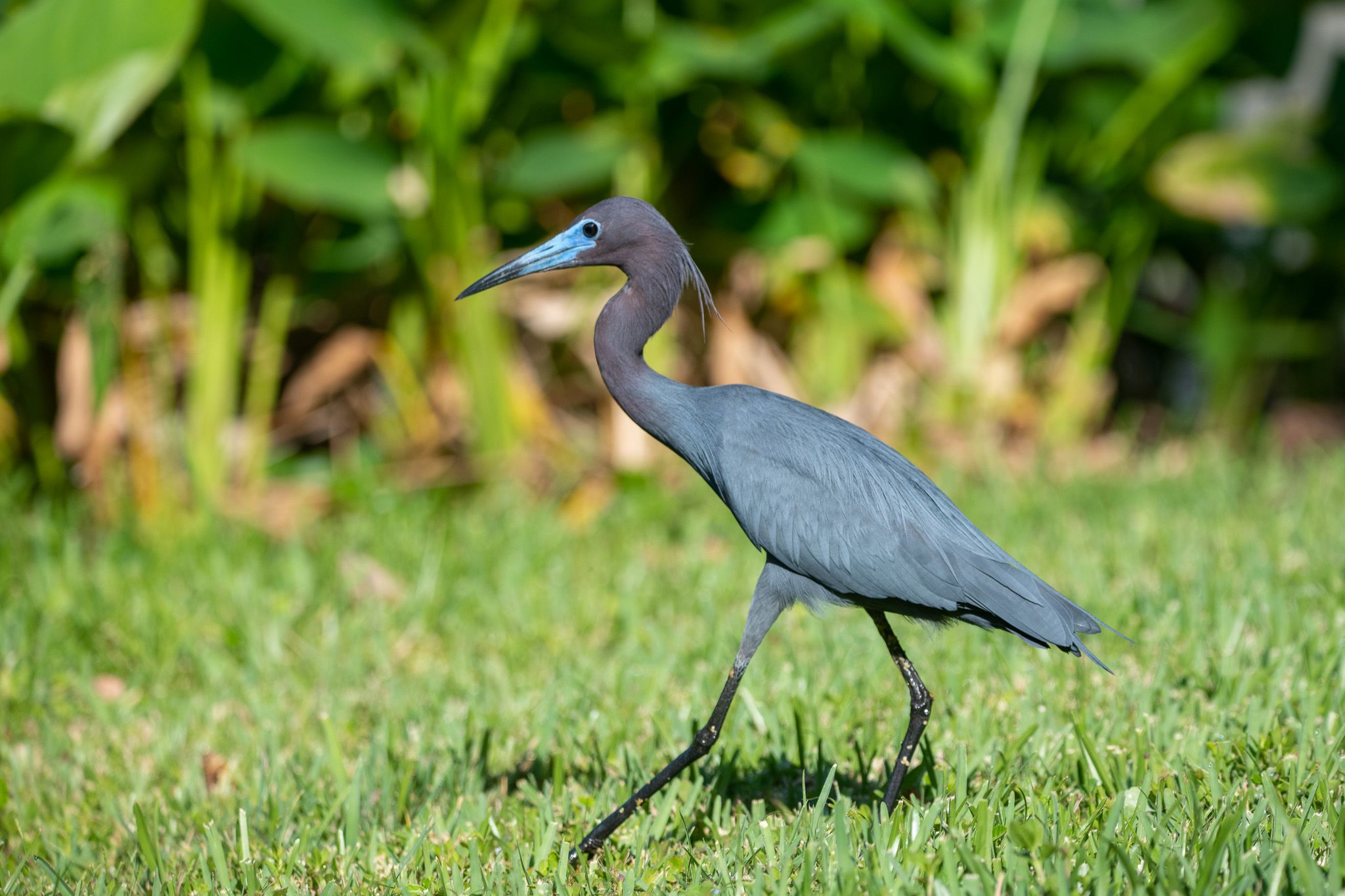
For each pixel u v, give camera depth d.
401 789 6.53
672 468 13.16
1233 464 13.14
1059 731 6.75
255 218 13.13
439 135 12.09
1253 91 17.17
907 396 14.40
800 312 14.27
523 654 8.91
